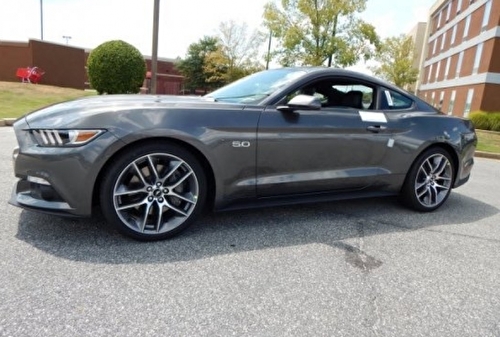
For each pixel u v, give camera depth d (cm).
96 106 262
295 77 328
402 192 383
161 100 296
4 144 619
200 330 183
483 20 2483
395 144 356
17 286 207
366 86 356
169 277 228
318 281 236
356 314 204
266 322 193
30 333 172
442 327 198
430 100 3847
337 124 323
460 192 505
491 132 1623
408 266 265
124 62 1434
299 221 339
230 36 3194
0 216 298
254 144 290
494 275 260
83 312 190
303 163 314
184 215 281
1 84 1598
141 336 176
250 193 301
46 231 277
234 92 348
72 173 243
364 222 348
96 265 236
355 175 340
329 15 2192
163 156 266
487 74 2320
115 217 258
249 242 286
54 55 1973
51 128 244
